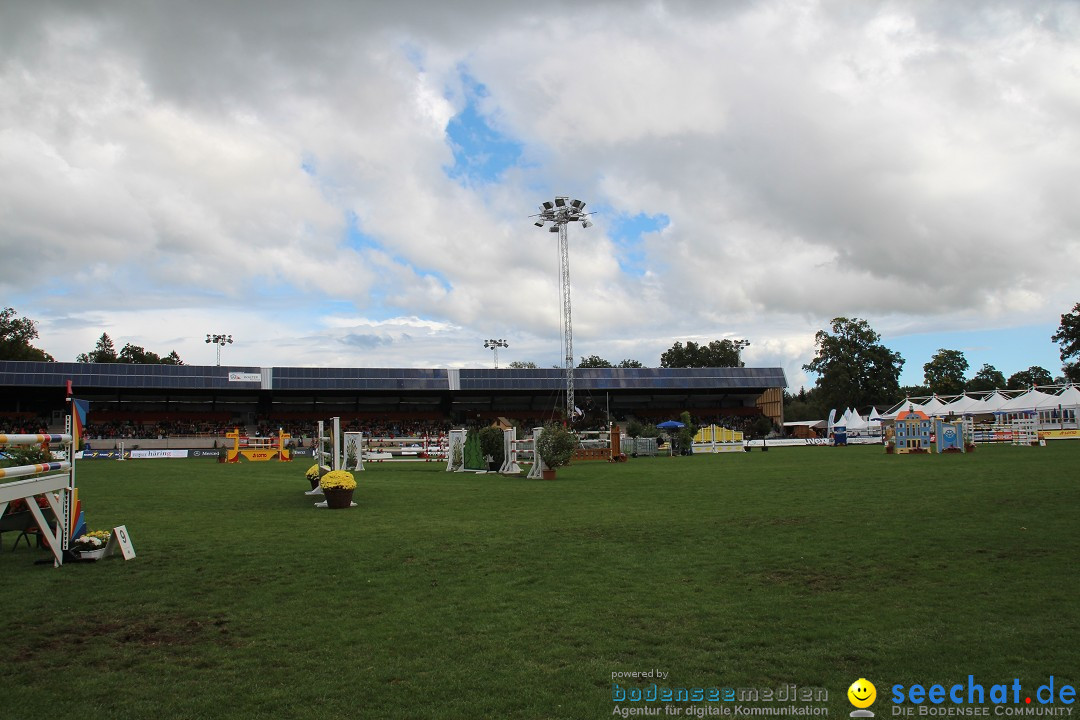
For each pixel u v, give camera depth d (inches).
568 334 2267.5
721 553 363.9
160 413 2447.1
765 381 2802.7
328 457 929.5
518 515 526.0
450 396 2778.1
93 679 197.9
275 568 336.5
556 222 2262.6
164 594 289.0
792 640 225.5
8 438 312.7
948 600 268.4
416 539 416.8
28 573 329.1
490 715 173.6
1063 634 227.6
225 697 185.0
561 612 258.2
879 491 644.7
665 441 1758.1
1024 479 719.1
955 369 3747.5
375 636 232.8
